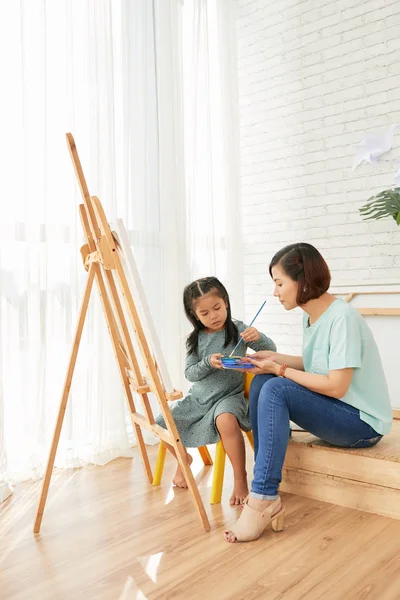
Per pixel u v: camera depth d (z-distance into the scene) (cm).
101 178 247
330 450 178
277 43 330
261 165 341
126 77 263
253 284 347
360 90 296
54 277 232
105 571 140
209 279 197
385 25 286
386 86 286
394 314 262
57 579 138
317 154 314
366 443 173
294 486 188
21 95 219
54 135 233
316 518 167
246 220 349
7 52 217
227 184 326
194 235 301
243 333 193
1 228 214
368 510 170
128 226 264
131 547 153
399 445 178
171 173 284
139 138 270
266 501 154
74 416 235
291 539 153
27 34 223
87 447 238
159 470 204
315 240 316
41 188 225
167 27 284
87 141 245
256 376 177
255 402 176
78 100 243
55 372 231
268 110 336
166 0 284
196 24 304
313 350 176
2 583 137
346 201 303
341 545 148
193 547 151
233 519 169
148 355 165
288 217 328
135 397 261
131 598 127
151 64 277
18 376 219
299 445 185
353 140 299
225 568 139
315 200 316
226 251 326
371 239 293
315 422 166
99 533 164
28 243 221
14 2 217
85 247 187
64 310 234
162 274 281
